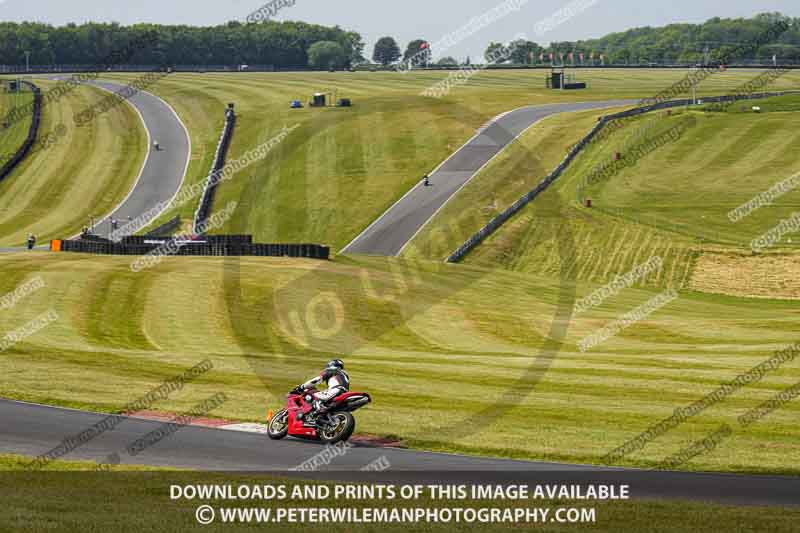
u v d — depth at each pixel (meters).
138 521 33.47
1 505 35.44
